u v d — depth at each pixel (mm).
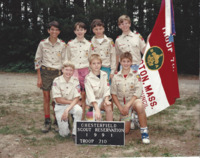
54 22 3859
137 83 3426
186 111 5117
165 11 3756
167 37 3775
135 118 3879
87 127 3117
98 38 3988
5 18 18703
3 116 4602
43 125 4105
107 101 3318
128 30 3975
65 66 3396
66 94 3439
